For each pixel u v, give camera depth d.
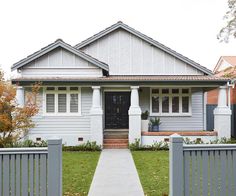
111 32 19.70
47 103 16.50
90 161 11.88
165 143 15.57
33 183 5.05
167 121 18.64
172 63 19.50
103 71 17.52
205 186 5.12
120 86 15.97
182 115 18.62
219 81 15.90
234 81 18.53
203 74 19.47
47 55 17.03
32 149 5.04
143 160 12.03
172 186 5.05
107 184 8.09
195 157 5.13
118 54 19.62
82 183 8.23
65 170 10.08
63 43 16.81
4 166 5.02
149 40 19.34
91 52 19.66
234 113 20.48
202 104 19.02
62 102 16.56
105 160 12.11
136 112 15.62
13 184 5.03
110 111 18.84
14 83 15.27
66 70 17.03
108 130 18.41
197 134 15.88
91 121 15.58
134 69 19.55
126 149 15.67
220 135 15.78
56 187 5.02
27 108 12.84
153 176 9.05
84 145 15.37
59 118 16.47
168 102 18.70
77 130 16.48
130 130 15.62
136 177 8.93
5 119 12.01
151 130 17.50
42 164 5.06
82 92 16.64
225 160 5.17
